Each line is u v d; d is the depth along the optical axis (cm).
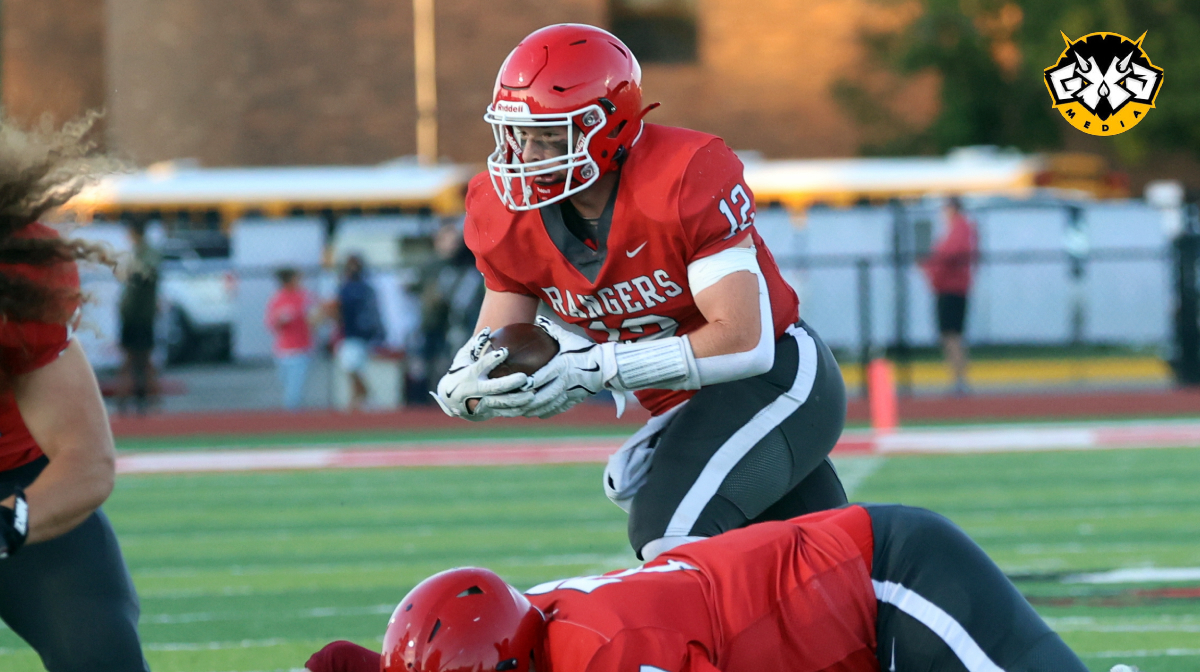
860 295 4841
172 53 9256
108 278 4891
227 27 9256
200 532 2691
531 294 1235
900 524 938
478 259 1214
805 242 5006
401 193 6825
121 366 4891
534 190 1139
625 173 1125
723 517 1152
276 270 4684
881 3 8762
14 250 941
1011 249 4988
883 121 8950
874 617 921
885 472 3212
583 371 1095
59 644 1005
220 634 1797
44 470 966
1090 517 2566
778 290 1214
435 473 3475
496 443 4084
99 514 1052
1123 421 4200
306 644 1733
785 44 9212
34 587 999
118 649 1007
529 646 838
